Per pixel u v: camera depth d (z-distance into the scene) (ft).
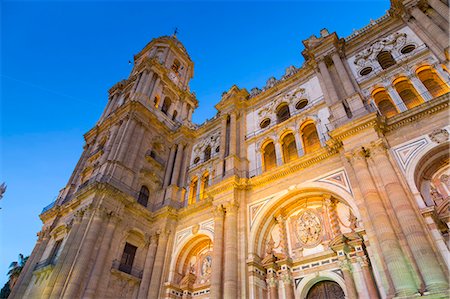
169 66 143.02
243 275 58.03
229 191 71.26
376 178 49.78
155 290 69.62
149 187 93.81
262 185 70.54
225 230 66.44
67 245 69.41
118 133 98.17
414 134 52.54
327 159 62.59
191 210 81.30
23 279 77.30
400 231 42.65
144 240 81.66
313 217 62.59
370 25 84.53
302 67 88.28
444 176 49.88
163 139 109.81
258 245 63.52
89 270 66.08
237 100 96.78
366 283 48.11
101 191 76.95
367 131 55.06
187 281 71.87
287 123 79.41
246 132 89.61
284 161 74.90
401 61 66.49
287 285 56.95
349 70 76.13
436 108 51.85
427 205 47.96
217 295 56.49
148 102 113.91
